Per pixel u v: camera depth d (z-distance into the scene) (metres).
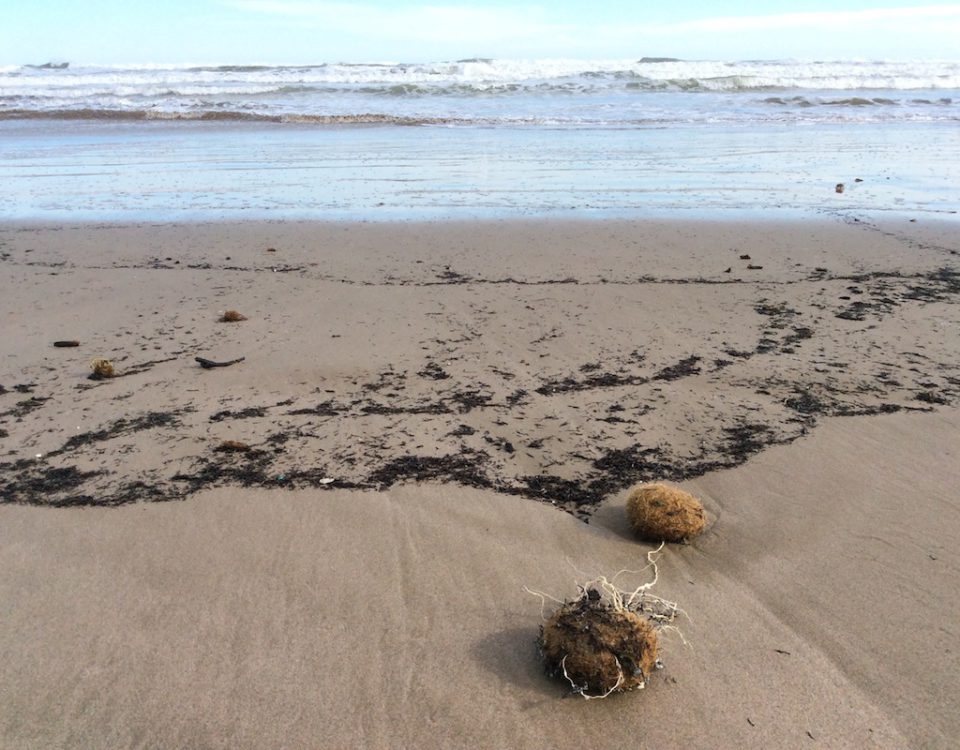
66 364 1.11
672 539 0.70
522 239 1.77
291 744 0.50
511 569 0.67
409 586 0.65
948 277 1.46
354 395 1.00
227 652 0.57
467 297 1.38
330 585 0.65
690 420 0.93
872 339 1.17
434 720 0.51
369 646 0.58
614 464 0.84
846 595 0.63
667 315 1.28
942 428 0.90
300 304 1.35
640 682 0.53
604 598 0.61
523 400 0.99
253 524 0.73
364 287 1.44
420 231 1.86
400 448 0.87
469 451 0.86
